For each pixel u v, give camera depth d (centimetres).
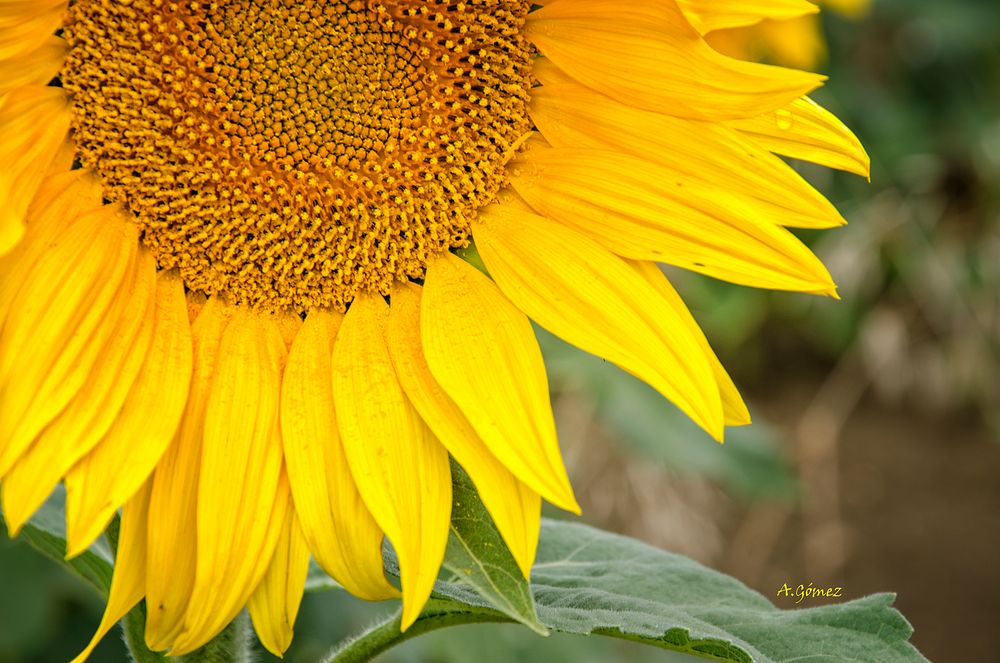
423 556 88
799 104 89
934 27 166
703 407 88
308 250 91
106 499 87
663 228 90
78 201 90
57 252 89
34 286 88
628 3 89
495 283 91
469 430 89
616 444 170
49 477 87
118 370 89
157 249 90
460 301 91
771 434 130
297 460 89
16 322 88
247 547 88
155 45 90
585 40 90
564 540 97
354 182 92
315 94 91
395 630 91
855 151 89
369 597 89
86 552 93
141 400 89
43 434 87
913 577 178
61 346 88
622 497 170
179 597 88
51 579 114
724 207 89
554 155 91
